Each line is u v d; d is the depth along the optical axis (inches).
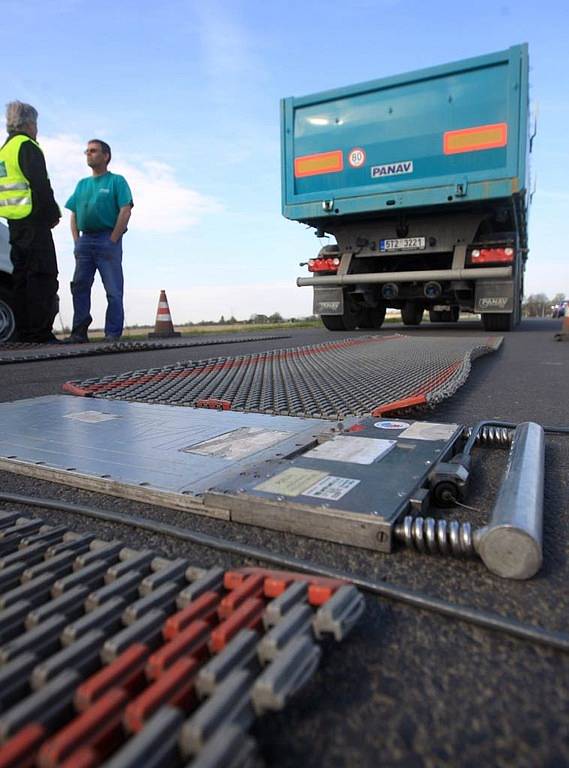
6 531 40.0
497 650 28.1
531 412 89.2
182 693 21.7
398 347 185.5
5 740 19.8
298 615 25.9
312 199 291.4
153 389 99.2
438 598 32.3
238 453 56.3
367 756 21.5
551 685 25.5
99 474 51.9
